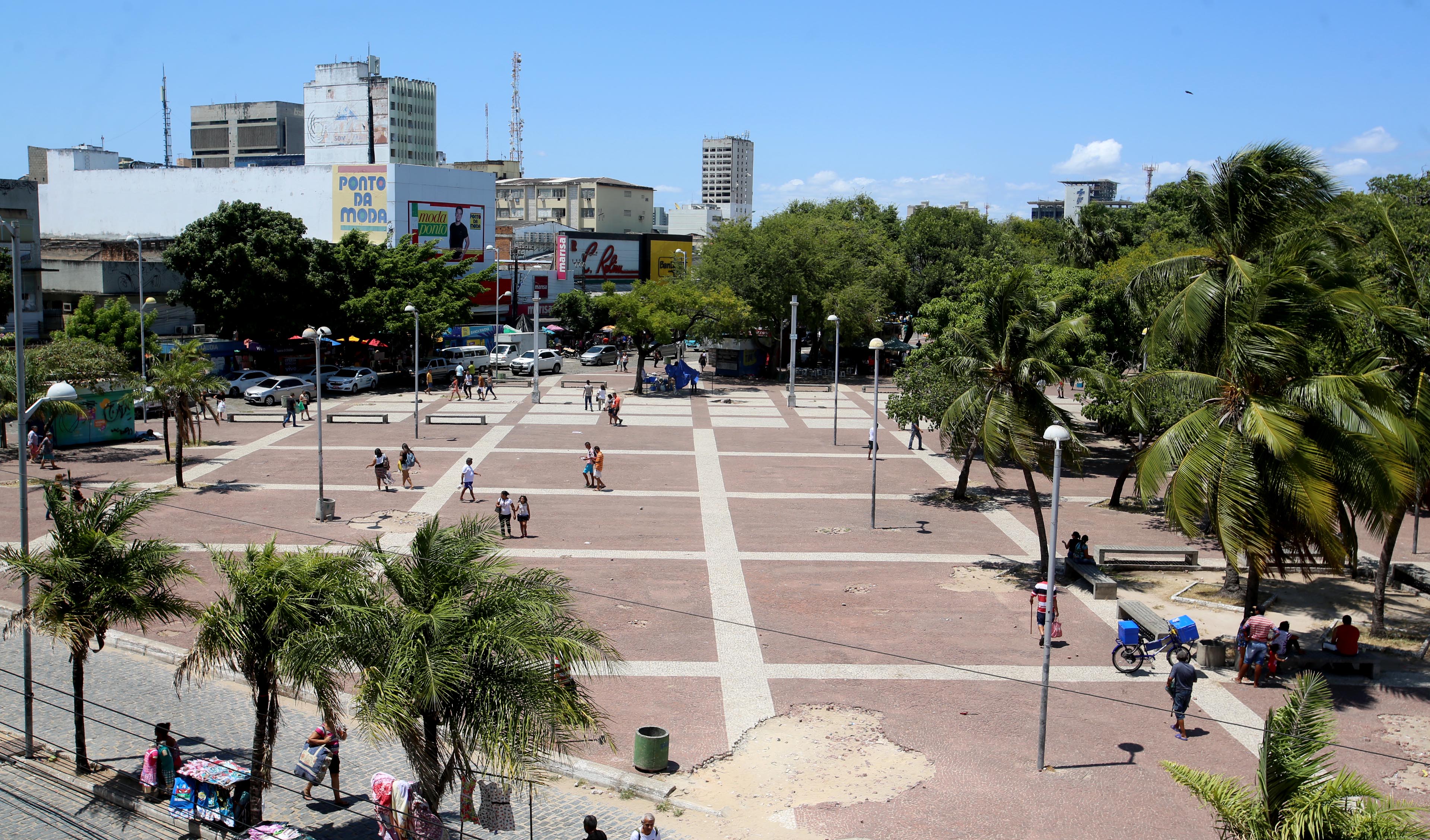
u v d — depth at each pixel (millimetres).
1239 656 19234
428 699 10617
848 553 26828
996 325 24516
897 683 18500
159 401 34875
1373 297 19359
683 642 20219
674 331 60969
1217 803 10367
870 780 14977
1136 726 16875
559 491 33375
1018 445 23625
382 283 60875
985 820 13859
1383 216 21609
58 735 16422
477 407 52344
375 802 12852
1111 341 37875
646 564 25328
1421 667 19688
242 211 55688
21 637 20812
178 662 19609
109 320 51625
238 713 17500
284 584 12789
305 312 56750
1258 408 18391
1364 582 25562
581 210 135000
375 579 13148
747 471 37281
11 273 59938
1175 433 19750
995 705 17641
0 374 35156
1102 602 23328
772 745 16062
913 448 43125
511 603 11727
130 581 14562
